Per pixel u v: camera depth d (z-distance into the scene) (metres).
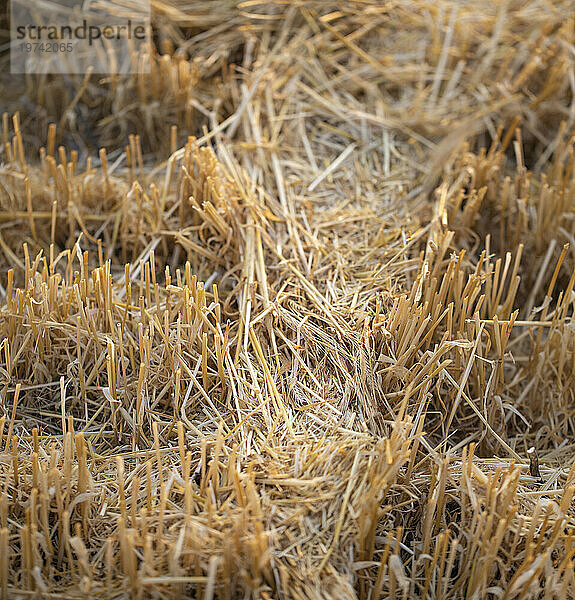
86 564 0.99
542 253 1.65
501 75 2.03
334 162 1.86
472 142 1.94
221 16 2.16
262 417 1.24
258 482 1.12
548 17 2.15
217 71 2.09
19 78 2.05
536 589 1.04
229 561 0.98
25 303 1.33
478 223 1.71
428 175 1.82
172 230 1.63
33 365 1.35
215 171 1.62
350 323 1.39
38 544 1.09
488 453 1.37
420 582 1.14
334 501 1.09
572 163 1.72
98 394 1.35
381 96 2.06
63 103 2.02
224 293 1.53
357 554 1.07
